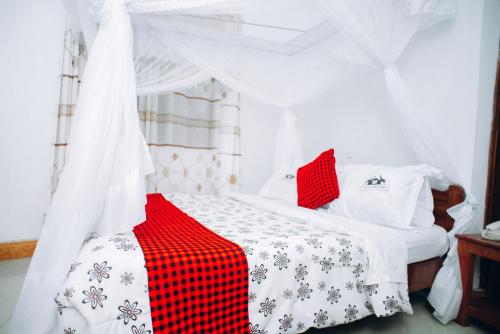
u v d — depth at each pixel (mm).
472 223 1874
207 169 3461
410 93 1932
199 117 3395
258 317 1204
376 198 1938
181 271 1073
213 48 2543
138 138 1394
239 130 3469
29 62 2643
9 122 2596
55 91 2748
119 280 1012
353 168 2346
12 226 2637
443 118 2102
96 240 1215
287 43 2734
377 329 1625
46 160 2740
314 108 3389
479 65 1911
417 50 2279
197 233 1428
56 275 1099
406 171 1970
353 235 1538
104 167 1246
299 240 1392
